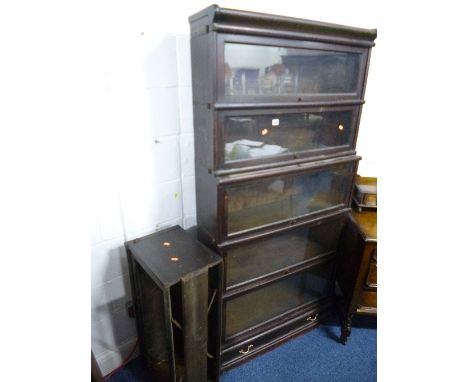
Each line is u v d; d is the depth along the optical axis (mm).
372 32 1144
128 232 1294
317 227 1542
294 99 1104
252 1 1258
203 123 1125
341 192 1456
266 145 1199
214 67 944
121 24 1022
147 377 1438
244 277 1350
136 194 1259
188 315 1044
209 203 1211
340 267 1634
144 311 1298
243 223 1265
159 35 1109
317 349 1584
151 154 1240
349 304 1503
